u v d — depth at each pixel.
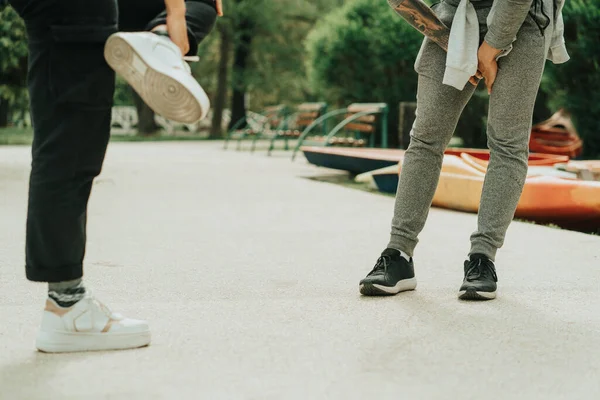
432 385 1.91
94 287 3.06
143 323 2.23
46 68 2.03
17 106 29.72
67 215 2.08
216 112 25.45
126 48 1.95
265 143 18.44
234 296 2.92
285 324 2.50
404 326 2.48
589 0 9.87
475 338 2.34
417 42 14.39
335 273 3.39
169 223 4.98
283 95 29.69
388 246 3.02
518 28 2.75
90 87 2.04
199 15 2.26
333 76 15.41
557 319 2.58
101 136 2.11
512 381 1.94
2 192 6.63
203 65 26.91
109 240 4.27
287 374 1.98
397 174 7.00
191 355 2.14
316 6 25.88
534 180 5.24
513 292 3.02
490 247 2.95
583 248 4.11
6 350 2.18
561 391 1.88
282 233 4.60
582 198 5.02
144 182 7.86
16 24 8.07
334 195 6.82
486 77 2.88
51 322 2.15
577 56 10.09
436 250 4.04
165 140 20.80
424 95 2.98
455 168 5.89
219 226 4.87
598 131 10.33
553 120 10.73
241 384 1.90
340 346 2.24
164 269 3.45
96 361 2.08
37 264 2.10
